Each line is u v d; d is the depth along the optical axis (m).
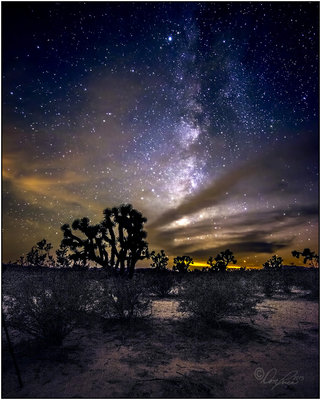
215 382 3.00
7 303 4.05
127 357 3.66
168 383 2.97
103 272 6.27
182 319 5.50
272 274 10.67
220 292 5.11
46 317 3.91
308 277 10.70
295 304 7.30
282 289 10.18
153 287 8.71
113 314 5.64
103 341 4.25
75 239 11.34
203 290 5.28
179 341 4.29
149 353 3.79
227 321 5.36
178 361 3.55
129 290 5.39
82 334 4.52
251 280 8.65
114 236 11.11
